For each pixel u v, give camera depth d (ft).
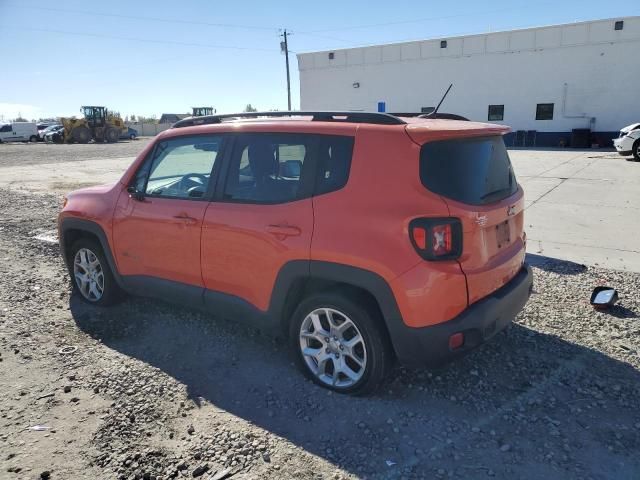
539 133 102.42
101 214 14.75
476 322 9.86
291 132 11.34
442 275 9.52
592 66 95.40
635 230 25.80
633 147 61.26
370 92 118.93
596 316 14.92
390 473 8.68
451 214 9.63
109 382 11.56
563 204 33.40
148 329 14.35
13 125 153.79
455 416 10.23
